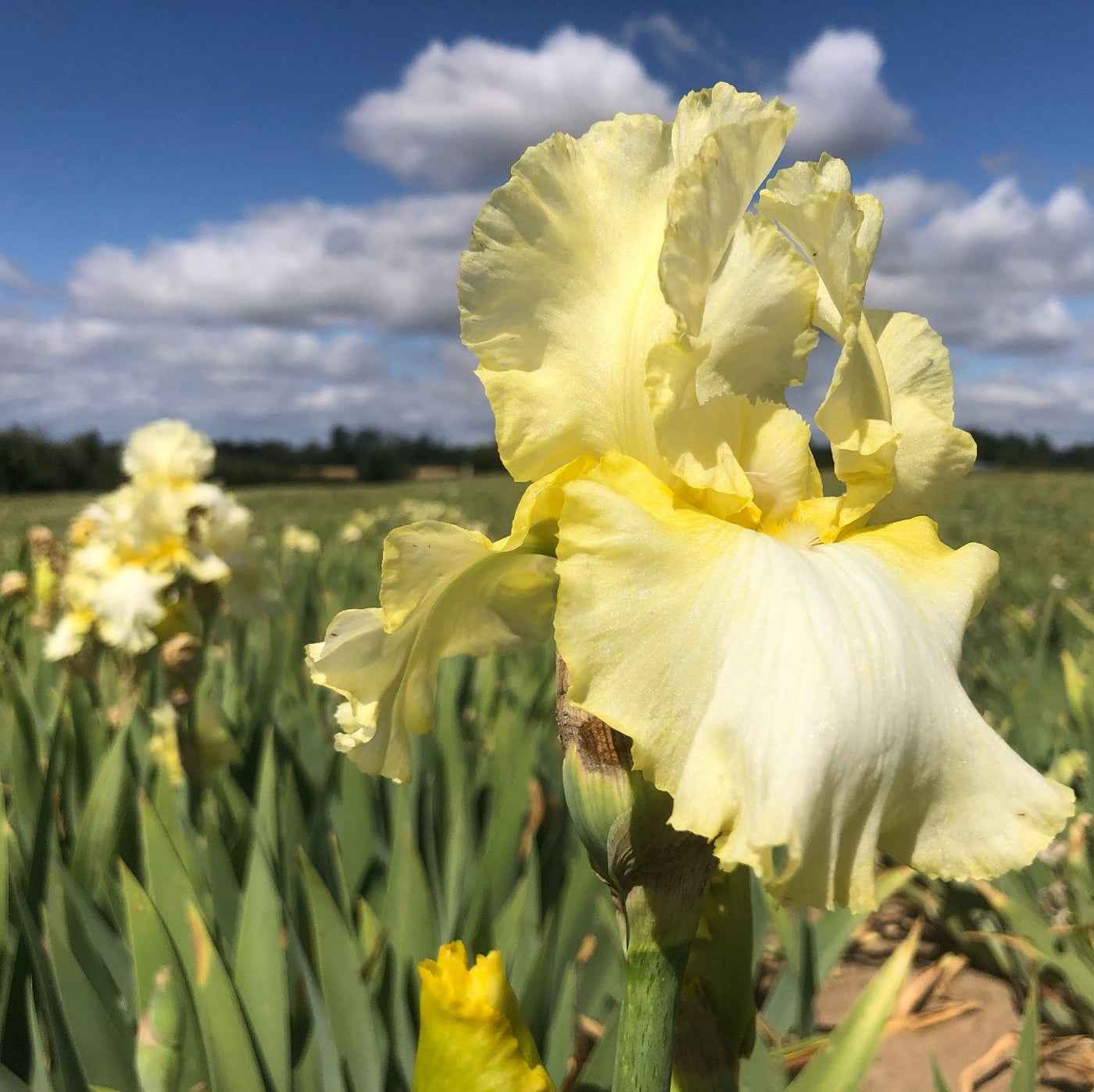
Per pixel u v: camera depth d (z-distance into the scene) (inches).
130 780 18.3
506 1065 7.9
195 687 19.9
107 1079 12.2
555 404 9.0
